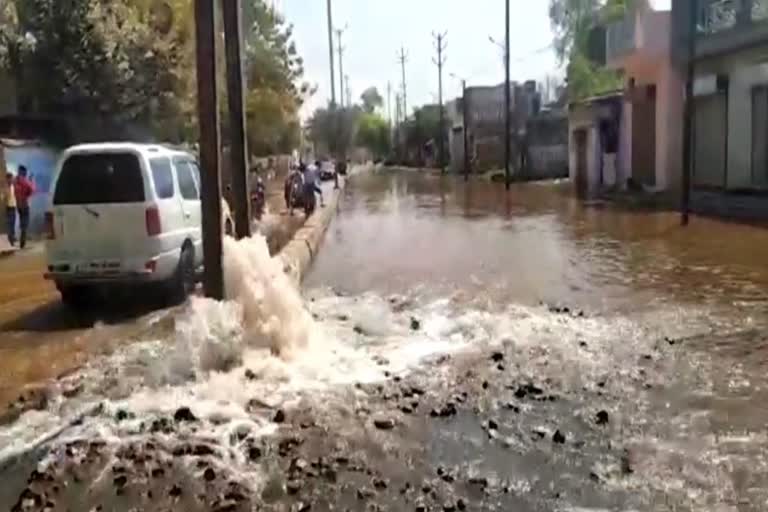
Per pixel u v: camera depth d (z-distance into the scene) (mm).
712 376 7703
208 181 9281
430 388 7461
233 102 13062
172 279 11859
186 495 5281
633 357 8445
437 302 11945
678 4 27812
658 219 23156
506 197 37344
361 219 28188
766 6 22422
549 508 4992
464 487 5332
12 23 23516
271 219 25609
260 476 5543
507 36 45250
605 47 36000
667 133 29094
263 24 40031
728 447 5914
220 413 6746
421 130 96312
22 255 18141
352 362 8320
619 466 5613
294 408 6875
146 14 26156
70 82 23672
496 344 9094
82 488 5445
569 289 12820
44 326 10578
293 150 55375
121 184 11266
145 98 24812
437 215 28672
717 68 26219
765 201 22641
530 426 6441
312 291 13211
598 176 37094
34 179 21516
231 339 8289
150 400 7133
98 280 11273
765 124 23734
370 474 5559
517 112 62438
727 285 12688
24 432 6520
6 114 24141
